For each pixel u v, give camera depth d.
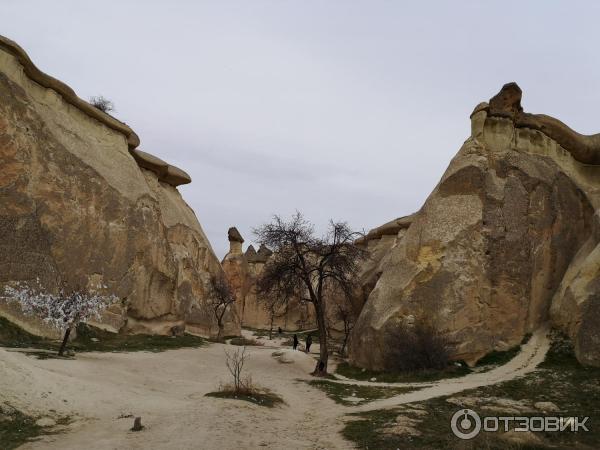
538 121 25.42
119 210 27.53
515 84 24.67
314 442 9.32
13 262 20.52
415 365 19.12
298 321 51.59
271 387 15.50
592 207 24.48
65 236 23.70
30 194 22.33
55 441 8.39
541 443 9.48
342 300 34.69
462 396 14.06
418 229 23.09
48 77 26.03
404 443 9.22
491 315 20.56
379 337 20.81
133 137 32.66
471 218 22.12
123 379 14.30
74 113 27.89
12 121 22.33
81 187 25.45
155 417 10.11
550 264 22.53
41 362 13.94
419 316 20.70
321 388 16.22
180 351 22.94
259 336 45.88
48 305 17.31
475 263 21.22
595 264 19.72
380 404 13.38
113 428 9.29
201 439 8.64
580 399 13.69
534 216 22.80
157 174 37.81
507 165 23.58
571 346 18.92
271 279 21.89
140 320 28.16
